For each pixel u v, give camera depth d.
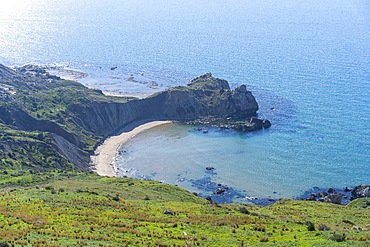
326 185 156.88
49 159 162.00
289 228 66.38
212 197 148.62
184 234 53.69
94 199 85.31
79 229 59.28
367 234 59.91
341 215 94.50
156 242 54.75
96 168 176.25
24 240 51.59
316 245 54.16
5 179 127.56
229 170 170.38
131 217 69.50
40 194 87.62
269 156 181.00
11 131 175.25
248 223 70.00
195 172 169.88
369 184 156.75
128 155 187.75
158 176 167.38
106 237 55.59
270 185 157.62
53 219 64.75
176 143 198.62
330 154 180.25
